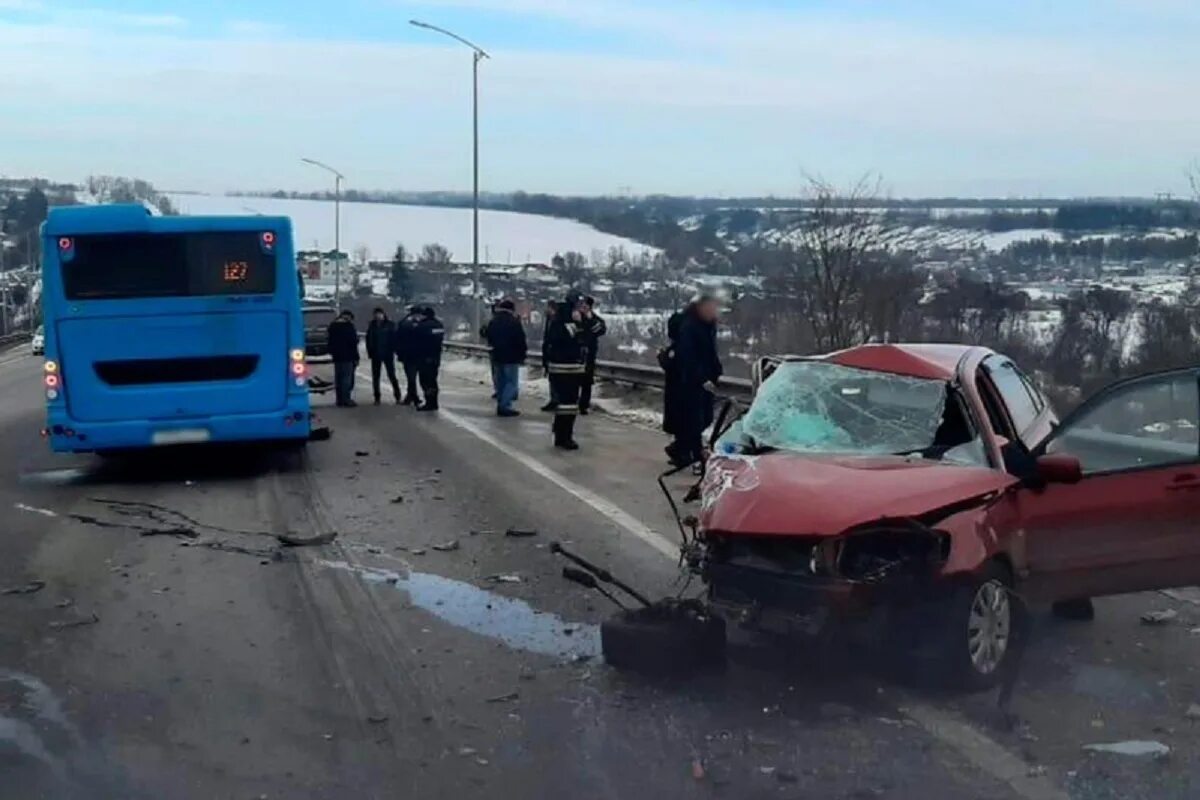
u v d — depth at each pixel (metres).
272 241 13.37
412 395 22.84
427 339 21.55
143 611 7.64
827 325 27.81
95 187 82.50
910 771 5.05
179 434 13.27
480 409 22.25
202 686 6.17
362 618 7.44
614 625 6.33
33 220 86.94
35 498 12.12
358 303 61.25
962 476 6.25
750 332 28.62
